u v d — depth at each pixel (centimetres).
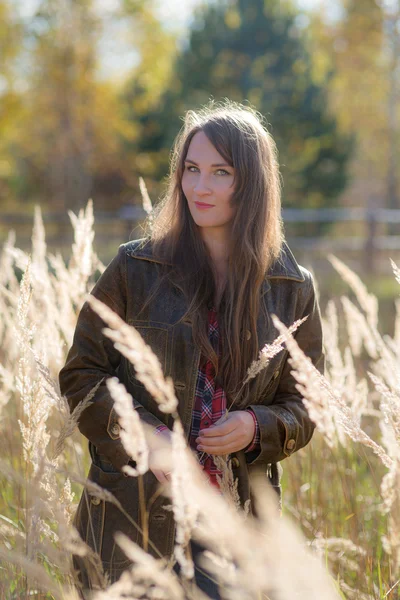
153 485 173
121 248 184
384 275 1280
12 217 1570
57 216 1580
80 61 1764
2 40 1702
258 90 1658
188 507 120
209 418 175
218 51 1673
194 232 179
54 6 1709
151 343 175
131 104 1905
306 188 1783
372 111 2050
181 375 173
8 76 1752
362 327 271
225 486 149
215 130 175
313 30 1944
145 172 1911
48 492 151
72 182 1889
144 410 169
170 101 1809
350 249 1348
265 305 181
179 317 175
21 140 1975
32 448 169
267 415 172
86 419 174
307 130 1695
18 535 155
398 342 234
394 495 182
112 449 170
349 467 250
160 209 198
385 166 2625
